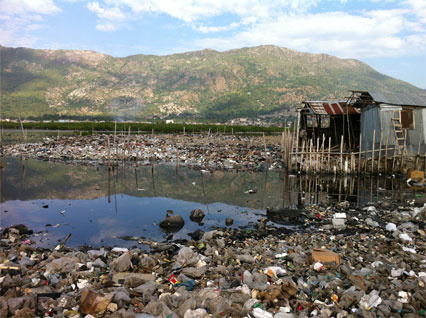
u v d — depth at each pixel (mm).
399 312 5961
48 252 9766
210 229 12523
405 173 23234
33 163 29547
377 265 8266
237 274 7816
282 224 13164
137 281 7203
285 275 7754
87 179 22938
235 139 55406
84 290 6500
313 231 12188
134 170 27031
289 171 25781
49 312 5852
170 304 6141
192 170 27531
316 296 6691
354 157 23875
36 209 15242
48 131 74000
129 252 9297
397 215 13672
